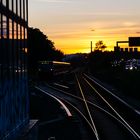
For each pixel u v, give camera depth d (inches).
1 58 698.2
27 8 928.9
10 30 762.2
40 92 2369.6
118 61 4279.0
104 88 2800.2
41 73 3634.4
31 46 4630.9
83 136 1166.3
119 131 1264.8
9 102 752.3
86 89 2837.1
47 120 1439.5
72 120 1416.1
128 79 2753.4
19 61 845.2
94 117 1549.0
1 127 692.1
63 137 1154.0
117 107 1883.6
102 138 1155.3
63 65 5004.9
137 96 2080.5
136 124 1418.6
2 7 701.3
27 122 943.7
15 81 805.2
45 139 1114.7
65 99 2148.1
